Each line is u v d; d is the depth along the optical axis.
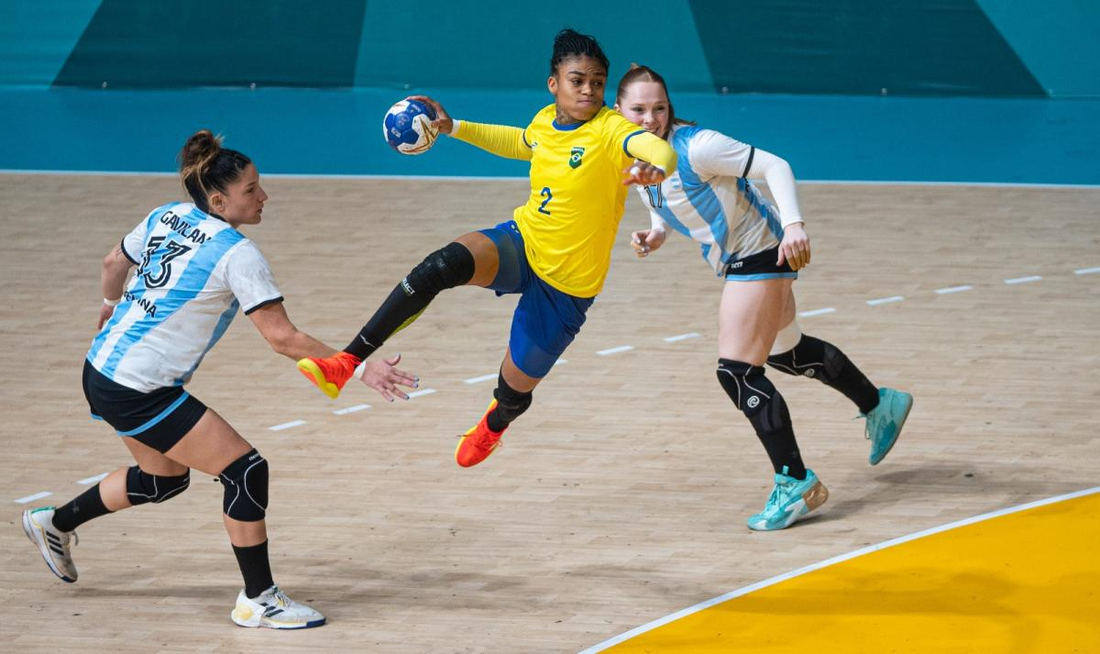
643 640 17.09
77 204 44.34
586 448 24.11
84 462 23.77
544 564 19.56
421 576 19.25
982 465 22.73
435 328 31.56
